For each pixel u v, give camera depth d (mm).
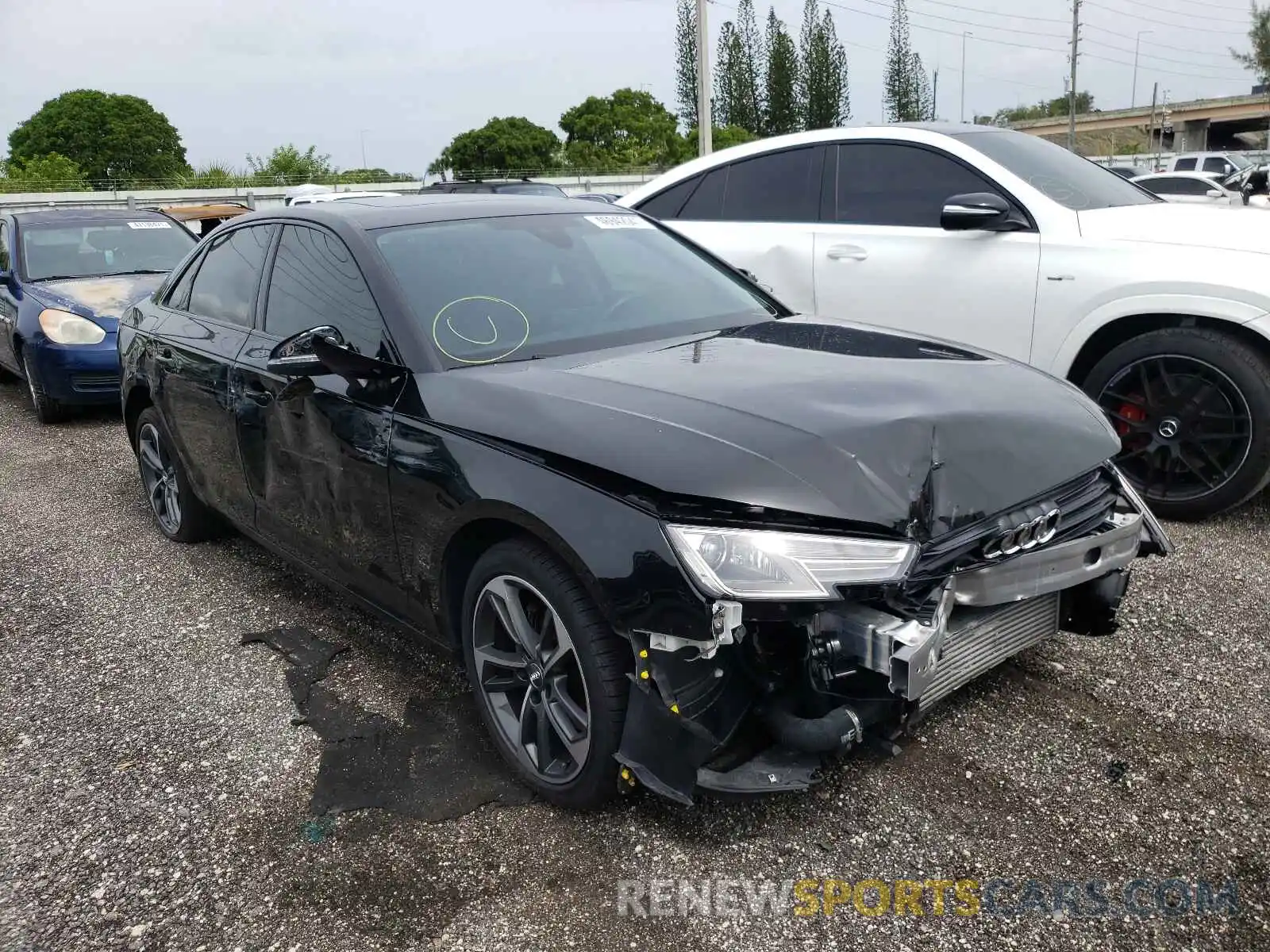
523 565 2525
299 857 2533
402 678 3449
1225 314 4176
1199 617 3561
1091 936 2152
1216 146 78688
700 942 2189
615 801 2652
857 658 2193
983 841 2455
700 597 2133
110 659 3707
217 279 4270
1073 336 4637
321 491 3309
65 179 37594
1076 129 76062
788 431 2330
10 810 2811
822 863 2406
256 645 3766
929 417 2443
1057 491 2590
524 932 2242
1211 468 4395
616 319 3338
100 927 2332
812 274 5570
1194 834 2447
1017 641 2732
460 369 2955
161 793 2846
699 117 23672
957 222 4828
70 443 7340
